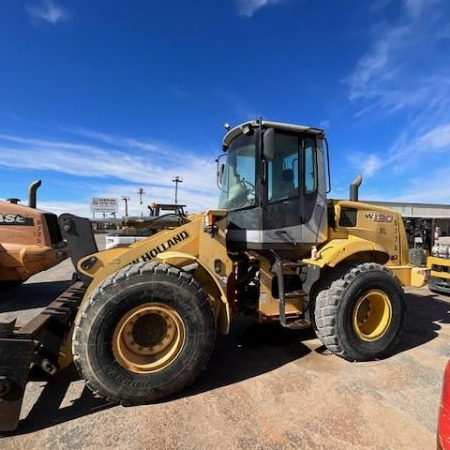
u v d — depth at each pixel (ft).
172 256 10.93
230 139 15.51
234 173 14.97
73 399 10.13
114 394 9.55
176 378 10.03
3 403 8.42
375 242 15.94
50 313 11.05
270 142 12.52
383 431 8.68
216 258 11.89
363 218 15.72
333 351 12.83
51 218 21.61
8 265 19.58
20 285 26.68
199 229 11.87
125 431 8.64
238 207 14.47
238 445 8.14
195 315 10.29
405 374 11.75
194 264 11.23
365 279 12.91
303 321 13.52
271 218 13.39
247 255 14.03
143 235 14.43
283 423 8.98
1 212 19.93
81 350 9.50
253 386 10.89
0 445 8.11
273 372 11.87
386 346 13.05
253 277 13.98
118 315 9.66
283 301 13.08
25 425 8.89
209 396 10.29
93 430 8.68
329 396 10.29
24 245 20.08
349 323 12.69
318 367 12.28
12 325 8.76
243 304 14.01
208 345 10.50
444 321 17.97
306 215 14.08
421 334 15.85
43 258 20.11
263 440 8.32
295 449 8.02
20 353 8.50
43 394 10.37
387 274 13.42
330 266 13.03
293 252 14.34
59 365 10.48
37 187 22.97
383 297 13.30
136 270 10.07
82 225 11.51
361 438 8.41
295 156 14.03
